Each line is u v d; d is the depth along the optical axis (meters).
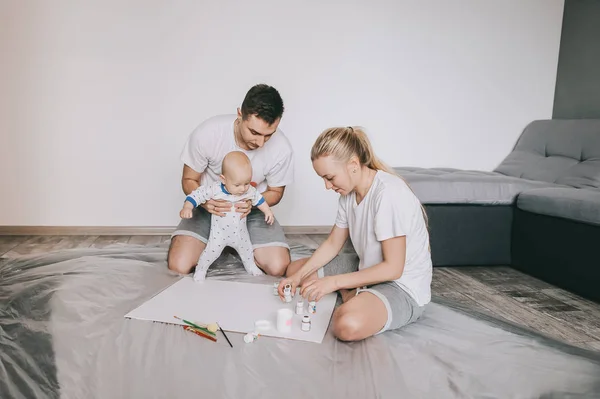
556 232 2.36
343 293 1.67
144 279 1.81
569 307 2.07
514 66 3.65
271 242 2.03
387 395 1.11
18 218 3.24
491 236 2.70
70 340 1.30
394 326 1.45
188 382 1.12
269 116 1.62
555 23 3.65
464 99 3.62
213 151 1.96
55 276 1.79
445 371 1.23
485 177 2.75
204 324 1.41
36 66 3.11
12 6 3.04
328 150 1.43
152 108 3.25
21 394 1.05
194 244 1.96
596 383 1.21
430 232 2.64
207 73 3.26
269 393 1.09
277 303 1.62
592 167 2.84
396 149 3.59
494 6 3.54
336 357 1.27
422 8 3.44
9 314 1.47
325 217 3.53
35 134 3.17
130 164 3.28
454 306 1.77
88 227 3.30
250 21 3.25
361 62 3.43
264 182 2.12
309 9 3.30
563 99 3.65
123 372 1.15
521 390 1.17
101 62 3.16
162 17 3.17
